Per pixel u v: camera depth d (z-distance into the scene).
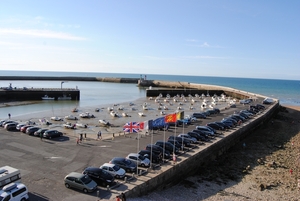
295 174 36.53
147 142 41.75
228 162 41.16
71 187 24.89
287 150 48.09
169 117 33.62
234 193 30.36
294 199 29.34
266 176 35.72
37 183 26.00
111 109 89.88
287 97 160.75
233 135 49.22
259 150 47.91
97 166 30.56
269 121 76.31
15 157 33.41
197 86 188.50
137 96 143.12
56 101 114.88
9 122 53.59
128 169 29.05
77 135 48.19
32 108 93.38
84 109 92.38
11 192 20.89
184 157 34.38
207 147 39.00
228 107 88.75
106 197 23.31
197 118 66.25
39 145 39.09
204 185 32.19
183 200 27.44
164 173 29.38
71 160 32.56
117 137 45.62
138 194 25.77
